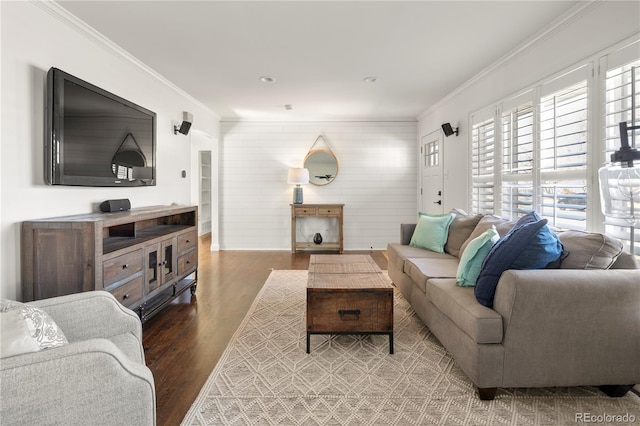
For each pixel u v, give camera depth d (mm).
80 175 2283
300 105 4852
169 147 3877
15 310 1038
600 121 2113
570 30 2357
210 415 1573
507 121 3150
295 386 1817
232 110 5152
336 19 2441
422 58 3150
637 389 1787
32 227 1983
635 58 1886
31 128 2059
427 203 5336
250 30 2602
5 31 1891
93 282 1967
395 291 3520
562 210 2459
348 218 5879
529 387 1762
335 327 2195
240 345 2307
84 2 2180
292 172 5512
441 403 1672
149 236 2752
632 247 1733
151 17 2389
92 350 915
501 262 1757
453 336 1945
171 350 2244
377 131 5812
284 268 4566
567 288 1598
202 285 3770
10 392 809
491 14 2365
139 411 990
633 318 1632
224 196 5816
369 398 1712
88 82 2490
